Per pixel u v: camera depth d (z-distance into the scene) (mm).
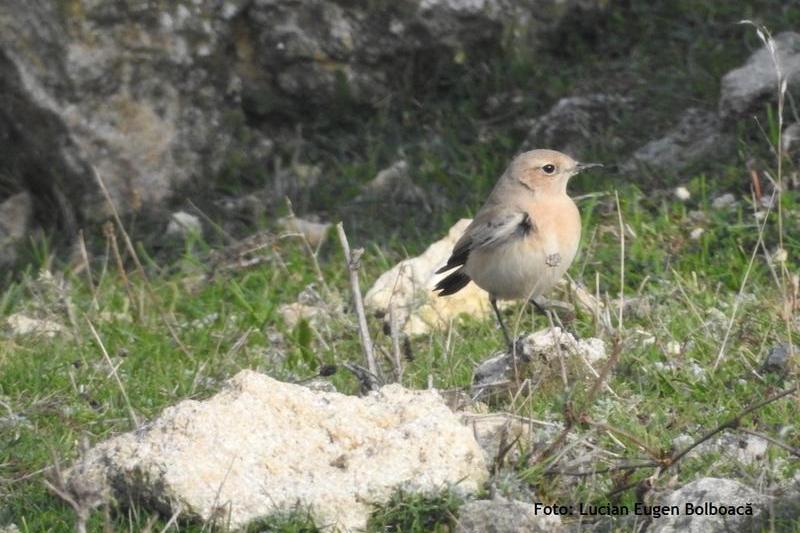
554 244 10922
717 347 10648
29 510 8836
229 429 8570
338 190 16172
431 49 16844
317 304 13180
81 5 15281
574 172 11102
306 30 16578
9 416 10539
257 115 16844
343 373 11258
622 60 16953
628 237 13336
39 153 15531
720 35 16891
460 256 11289
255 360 11836
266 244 13797
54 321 13094
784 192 13266
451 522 8180
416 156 16469
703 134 15109
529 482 8641
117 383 11055
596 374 10047
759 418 9367
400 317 12359
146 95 15766
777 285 11172
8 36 15172
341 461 8500
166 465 8289
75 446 9898
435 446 8500
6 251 15242
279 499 8211
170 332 12375
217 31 16172
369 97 16953
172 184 15992
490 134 16531
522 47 17094
